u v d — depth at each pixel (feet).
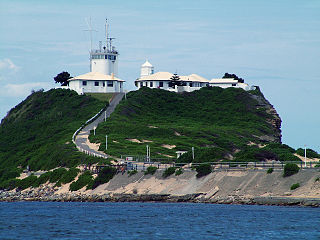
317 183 606.55
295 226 468.34
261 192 636.07
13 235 453.17
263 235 435.94
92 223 509.35
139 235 444.14
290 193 611.06
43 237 442.91
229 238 426.92
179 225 487.20
